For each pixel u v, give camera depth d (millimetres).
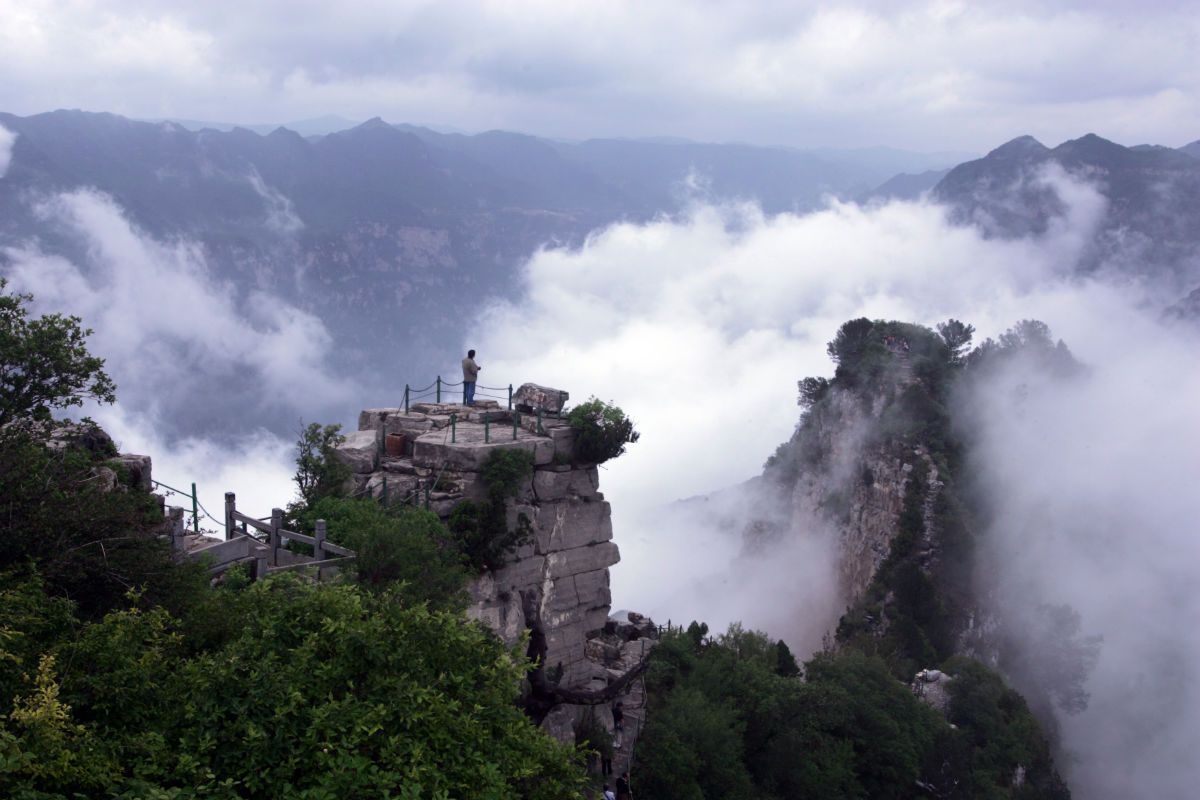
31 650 13438
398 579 22844
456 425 32469
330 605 15789
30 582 14914
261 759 12781
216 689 13398
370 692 14227
